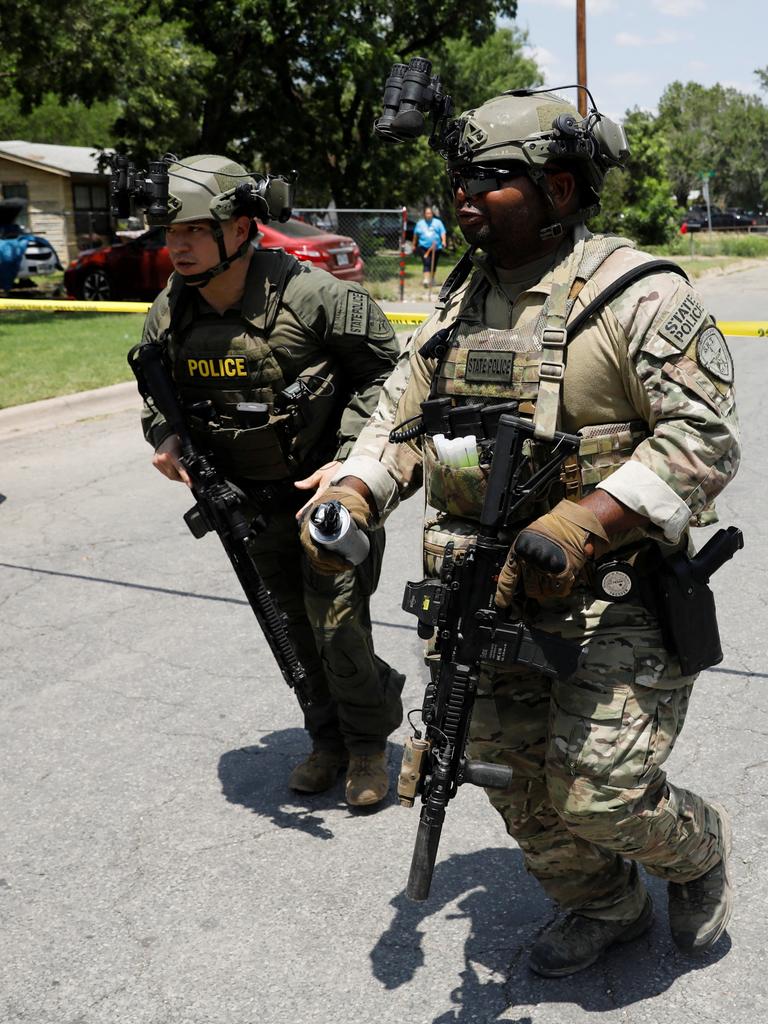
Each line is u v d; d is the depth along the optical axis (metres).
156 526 5.87
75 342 11.81
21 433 8.05
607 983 2.34
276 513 2.99
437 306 2.21
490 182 1.94
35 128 44.19
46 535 5.74
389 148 26.34
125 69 19.30
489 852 2.89
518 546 1.82
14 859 2.94
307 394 2.83
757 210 97.50
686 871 2.25
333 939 2.56
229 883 2.80
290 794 3.24
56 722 3.71
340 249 15.38
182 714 3.76
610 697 2.01
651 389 1.89
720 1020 2.22
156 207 2.62
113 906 2.72
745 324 7.21
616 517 1.86
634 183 27.69
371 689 3.02
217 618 4.61
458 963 2.45
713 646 2.07
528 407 1.98
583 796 2.03
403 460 2.26
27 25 17.06
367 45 23.80
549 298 1.96
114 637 4.42
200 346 2.82
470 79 32.72
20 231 19.97
